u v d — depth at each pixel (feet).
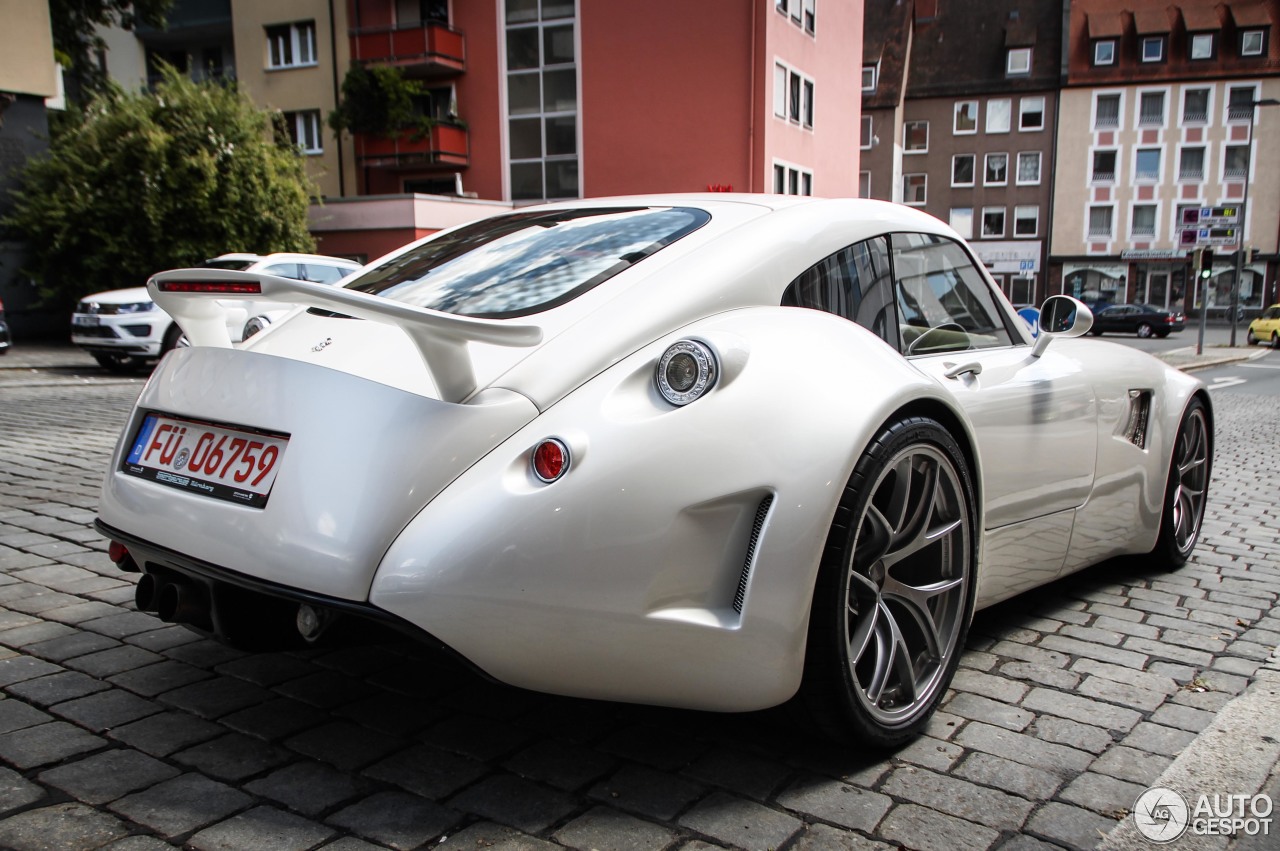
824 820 6.05
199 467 6.59
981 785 6.58
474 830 5.81
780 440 6.00
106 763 6.54
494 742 6.98
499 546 5.47
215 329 7.81
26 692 7.69
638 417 5.84
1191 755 7.11
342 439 5.88
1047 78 166.91
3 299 59.16
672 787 6.39
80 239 59.00
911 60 176.24
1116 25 164.96
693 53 85.71
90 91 69.21
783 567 5.98
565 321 6.50
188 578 6.63
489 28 93.09
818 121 98.89
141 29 108.17
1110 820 6.18
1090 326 9.16
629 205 8.76
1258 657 9.23
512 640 5.54
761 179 85.10
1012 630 9.94
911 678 7.14
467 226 9.71
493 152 94.89
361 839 5.68
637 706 7.66
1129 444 10.74
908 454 6.72
